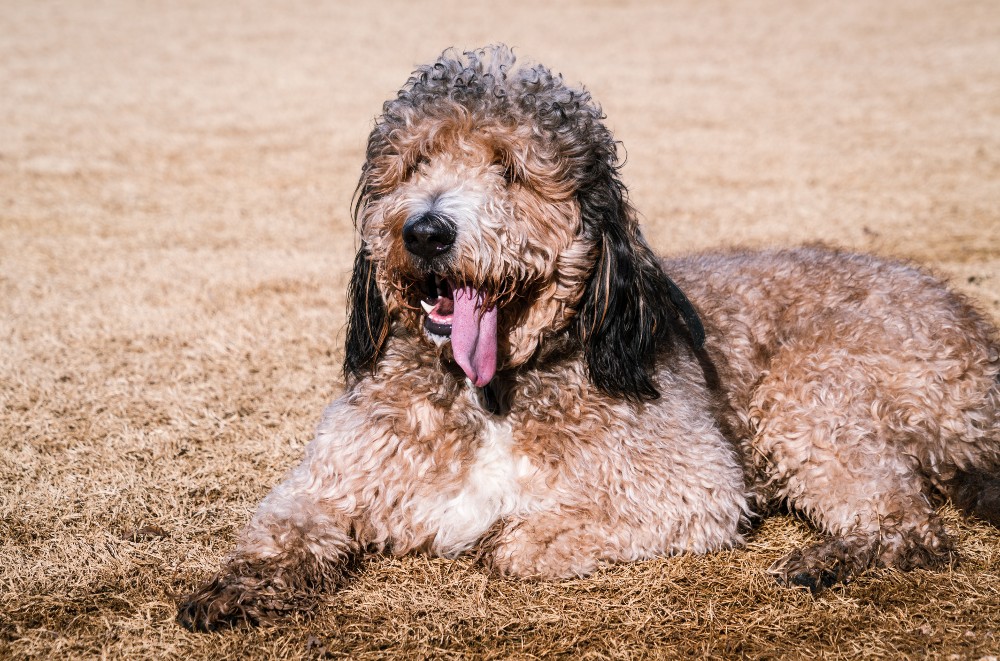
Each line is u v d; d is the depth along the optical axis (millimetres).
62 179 11367
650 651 3176
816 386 4109
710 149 12805
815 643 3209
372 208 3840
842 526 3861
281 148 13211
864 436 3967
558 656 3160
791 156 12312
